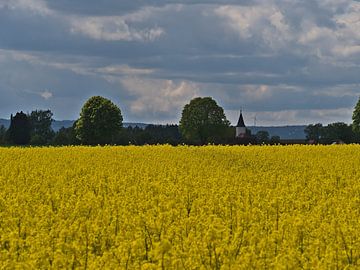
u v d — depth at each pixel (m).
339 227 24.50
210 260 20.45
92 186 39.59
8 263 19.95
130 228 25.19
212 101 175.88
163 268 19.25
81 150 66.69
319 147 71.44
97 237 24.19
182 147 71.38
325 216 28.86
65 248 21.62
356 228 25.92
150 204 31.30
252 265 19.44
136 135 171.62
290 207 31.98
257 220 27.75
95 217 28.28
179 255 20.30
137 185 39.38
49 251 21.11
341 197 35.06
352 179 44.44
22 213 28.86
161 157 58.84
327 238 23.67
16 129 181.12
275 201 30.55
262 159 58.28
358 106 149.88
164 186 38.28
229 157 59.62
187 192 35.62
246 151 66.38
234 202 31.64
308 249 22.03
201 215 27.66
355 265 20.75
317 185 40.72
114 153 62.72
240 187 37.59
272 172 47.88
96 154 61.72
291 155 61.88
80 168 49.03
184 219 25.52
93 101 149.00
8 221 26.88
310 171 49.25
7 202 32.16
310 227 25.88
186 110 176.38
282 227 25.20
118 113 148.25
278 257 19.69
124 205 30.55
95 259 20.66
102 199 32.38
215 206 30.61
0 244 24.12
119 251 20.86
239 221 26.53
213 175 45.62
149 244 22.94
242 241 22.64
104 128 146.38
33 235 24.88
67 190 37.16
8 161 54.91
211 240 21.61
